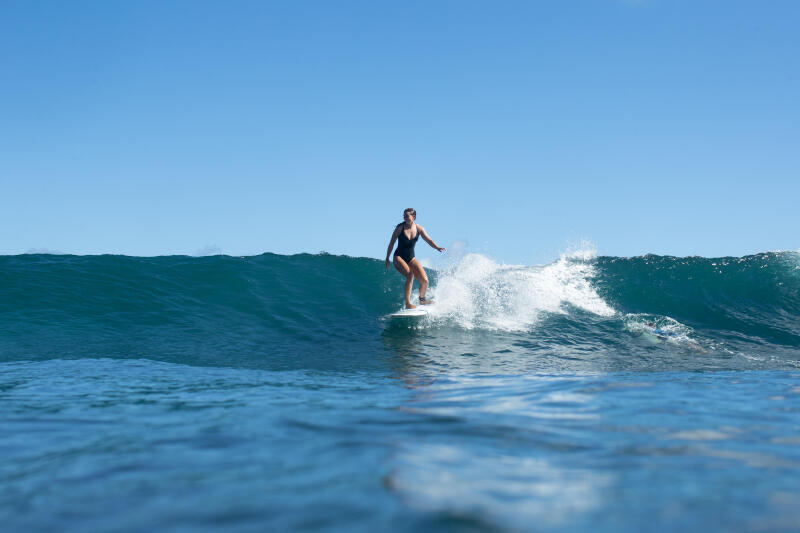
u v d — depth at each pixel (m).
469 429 2.48
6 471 1.90
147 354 6.58
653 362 6.77
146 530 1.24
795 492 1.48
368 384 4.86
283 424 2.62
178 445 2.21
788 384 4.56
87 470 1.85
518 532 1.14
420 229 9.02
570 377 5.39
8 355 6.32
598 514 1.27
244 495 1.46
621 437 2.33
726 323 9.10
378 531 1.14
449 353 7.06
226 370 5.78
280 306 9.28
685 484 1.56
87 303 8.66
